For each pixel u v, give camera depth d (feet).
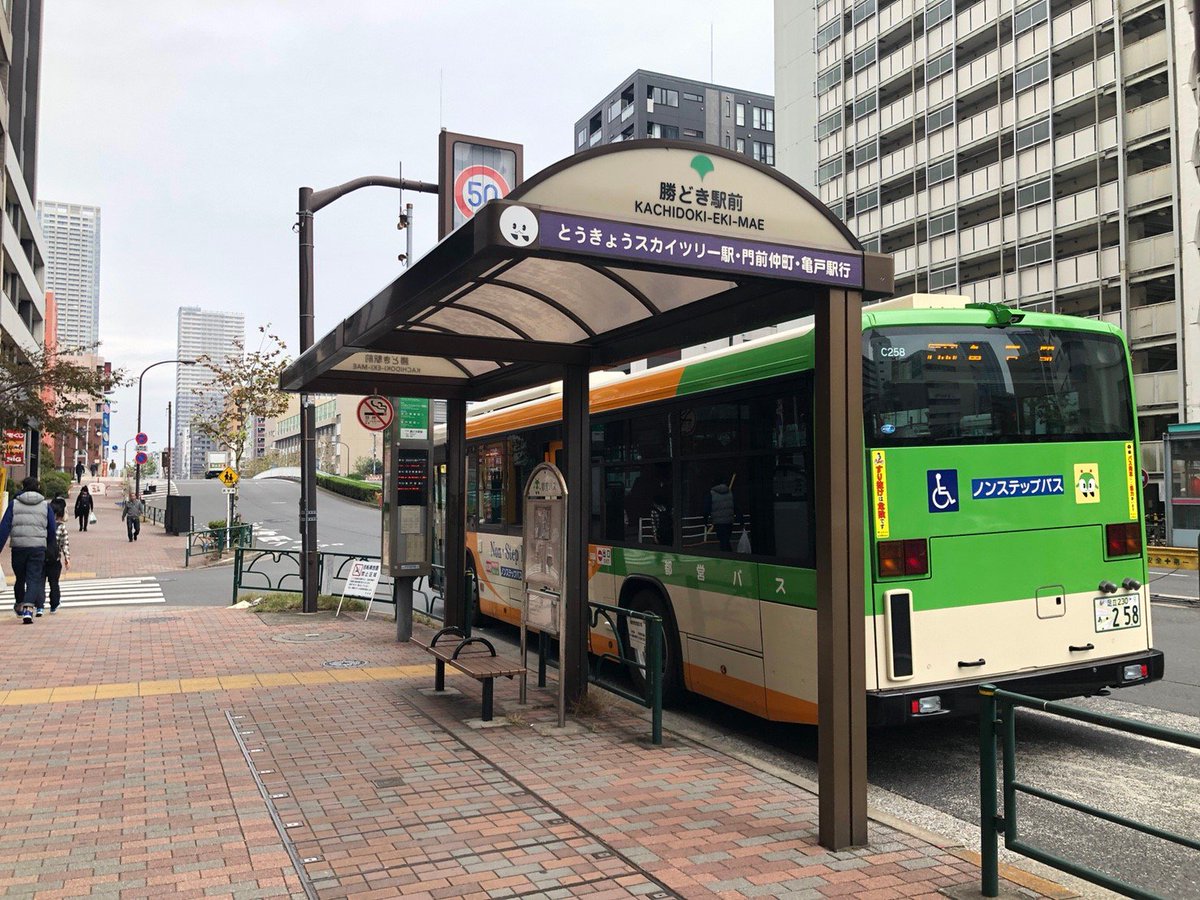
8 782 17.75
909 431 18.83
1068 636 20.03
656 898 12.58
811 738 22.59
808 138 156.15
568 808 16.26
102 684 27.07
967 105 121.90
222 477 98.94
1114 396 21.34
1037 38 110.11
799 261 14.43
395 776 18.19
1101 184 102.06
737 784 17.70
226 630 38.04
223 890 12.83
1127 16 99.55
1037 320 20.52
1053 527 20.07
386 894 12.69
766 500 20.79
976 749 21.61
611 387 28.22
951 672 18.67
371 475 263.70
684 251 13.83
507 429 36.11
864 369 18.71
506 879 13.20
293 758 19.45
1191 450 70.90
